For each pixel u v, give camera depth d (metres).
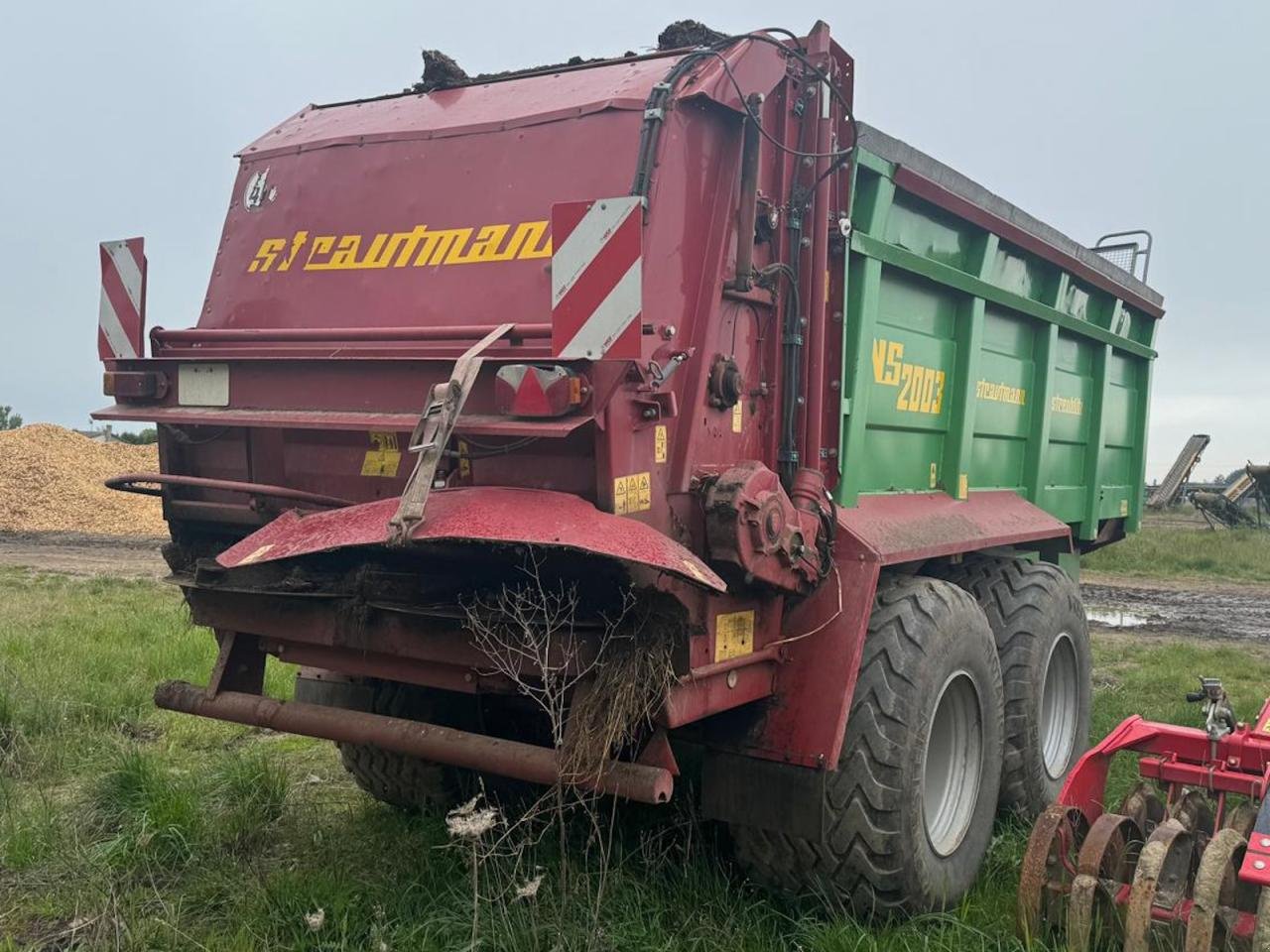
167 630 8.95
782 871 3.87
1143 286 8.05
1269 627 12.62
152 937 3.53
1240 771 4.00
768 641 3.78
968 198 5.19
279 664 7.54
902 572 4.64
